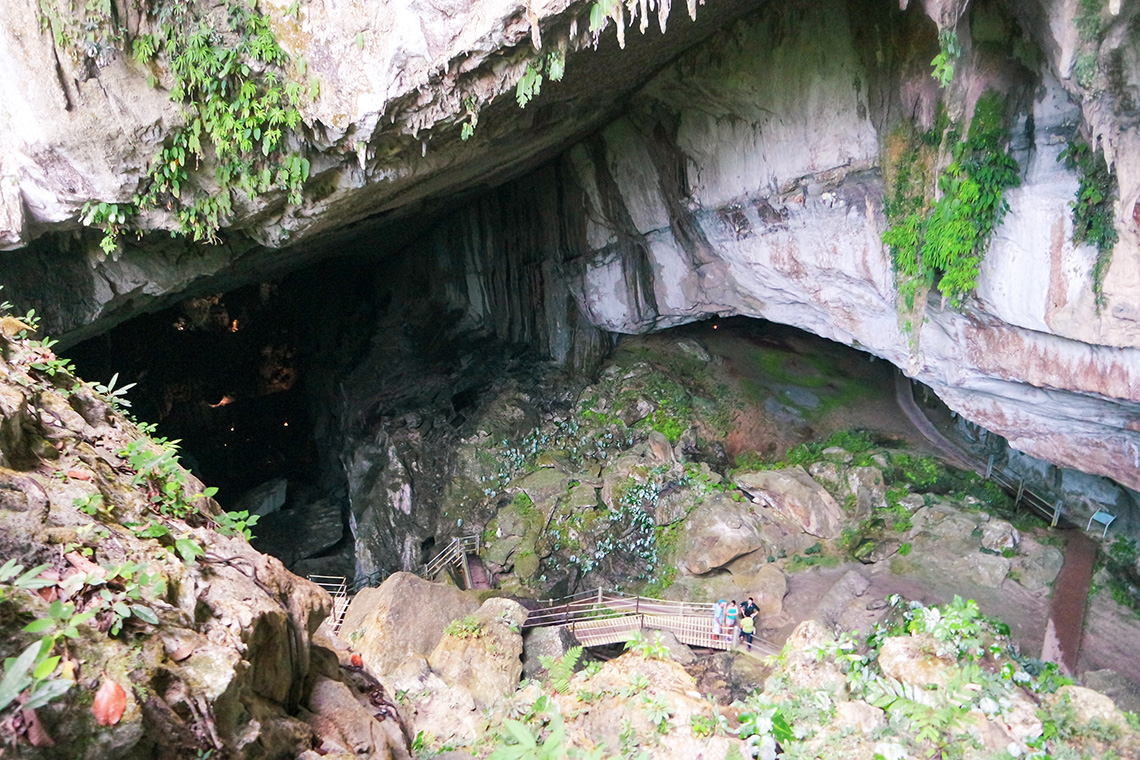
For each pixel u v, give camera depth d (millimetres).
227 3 9836
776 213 13742
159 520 4410
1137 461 11594
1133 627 13484
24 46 9844
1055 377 10992
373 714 5062
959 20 9359
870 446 19062
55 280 13492
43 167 10930
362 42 9367
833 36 11203
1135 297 9156
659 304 18781
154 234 12984
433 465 19453
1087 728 6973
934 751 6762
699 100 13422
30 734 2537
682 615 15219
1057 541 15719
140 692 2924
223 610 3787
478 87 9609
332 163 11375
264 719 3607
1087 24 7660
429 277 26422
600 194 17828
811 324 15703
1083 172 9312
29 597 2992
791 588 15875
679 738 6797
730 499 17688
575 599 16422
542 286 21828
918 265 11438
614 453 19234
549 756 3564
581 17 8484
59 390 5285
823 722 7246
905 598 14828
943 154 10469
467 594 14750
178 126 10750
